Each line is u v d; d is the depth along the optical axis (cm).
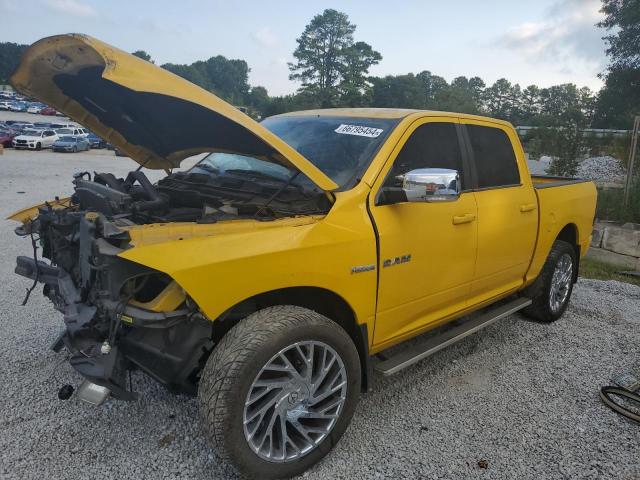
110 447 286
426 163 349
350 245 284
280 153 269
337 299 295
